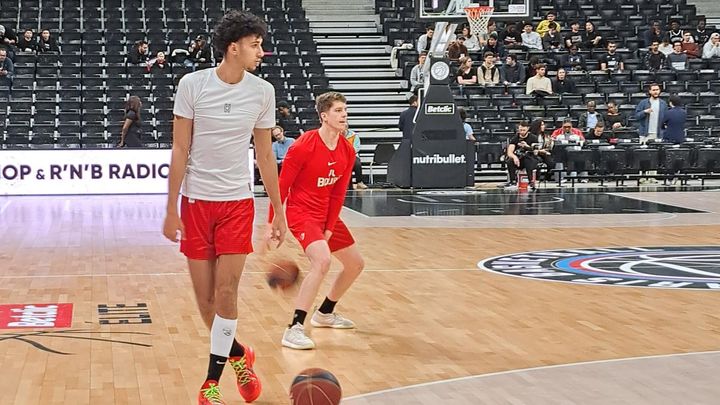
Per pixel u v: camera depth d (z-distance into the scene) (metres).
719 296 7.59
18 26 21.95
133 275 8.68
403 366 5.46
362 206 15.14
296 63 21.58
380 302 7.42
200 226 4.64
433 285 8.17
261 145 4.77
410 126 18.56
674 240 11.16
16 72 20.28
